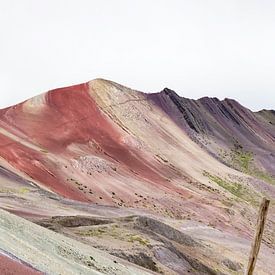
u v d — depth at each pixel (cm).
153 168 11269
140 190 9506
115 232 4391
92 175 9156
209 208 10006
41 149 9244
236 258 6038
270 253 7700
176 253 4491
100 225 4544
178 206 9438
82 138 10744
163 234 5125
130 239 4219
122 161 10762
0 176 6278
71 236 3866
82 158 9569
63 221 4403
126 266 3012
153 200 9162
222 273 4816
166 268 3966
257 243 1700
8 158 8000
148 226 5034
